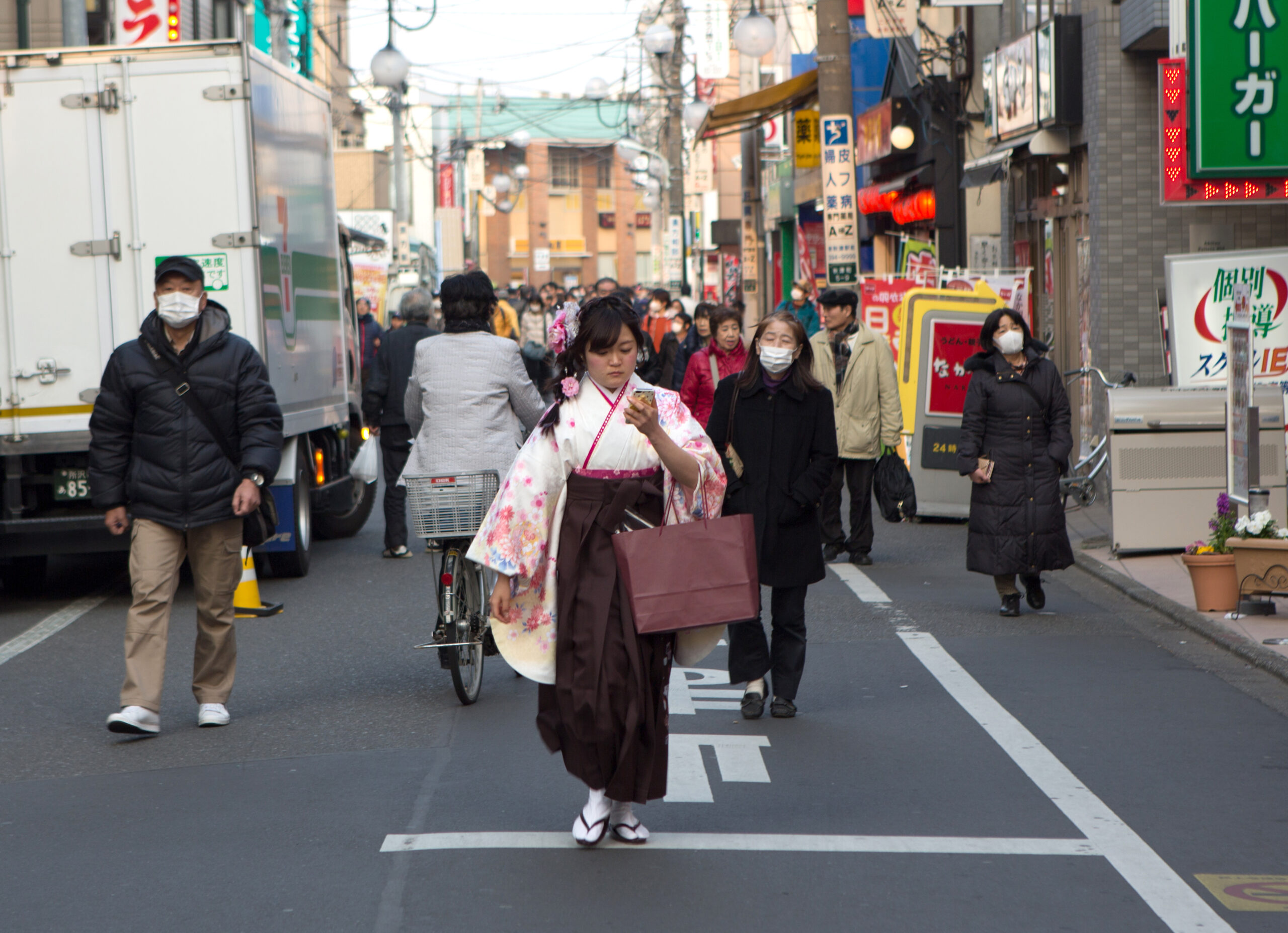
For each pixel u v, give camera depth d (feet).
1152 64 65.21
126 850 22.25
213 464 29.45
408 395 33.45
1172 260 51.83
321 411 53.26
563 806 23.82
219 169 44.42
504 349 33.06
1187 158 50.01
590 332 21.26
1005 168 73.20
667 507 21.75
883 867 20.90
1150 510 48.62
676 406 21.85
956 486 60.49
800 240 150.20
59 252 44.52
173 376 29.32
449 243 199.52
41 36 80.02
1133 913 19.19
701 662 35.50
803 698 31.48
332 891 20.21
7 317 44.52
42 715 31.63
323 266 54.54
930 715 29.76
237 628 40.83
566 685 21.21
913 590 45.06
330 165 56.54
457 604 31.09
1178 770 25.81
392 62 110.32
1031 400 40.04
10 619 44.09
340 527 60.18
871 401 49.44
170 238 44.50
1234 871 20.77
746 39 94.89
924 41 99.76
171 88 44.37
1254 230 64.85
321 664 35.96
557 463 21.47
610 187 381.19
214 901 19.97
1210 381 51.83
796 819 23.09
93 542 44.86
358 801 24.38
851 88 74.69
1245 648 34.86
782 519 29.17
